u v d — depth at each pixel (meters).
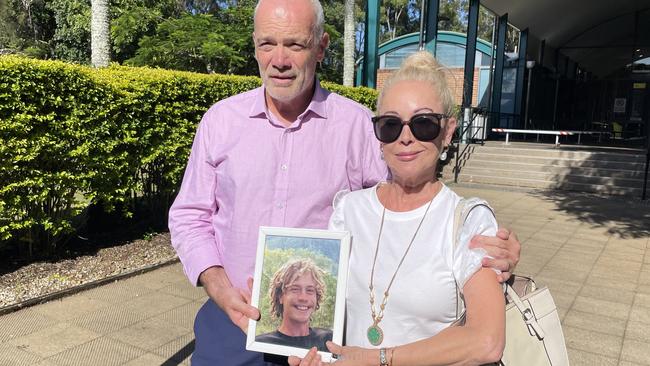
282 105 1.93
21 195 4.48
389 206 1.63
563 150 12.33
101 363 3.29
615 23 20.02
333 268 1.55
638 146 15.06
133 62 13.51
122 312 4.09
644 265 5.75
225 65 13.83
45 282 4.48
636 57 20.05
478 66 19.52
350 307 1.61
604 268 5.62
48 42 19.69
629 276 5.35
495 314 1.29
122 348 3.50
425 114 1.49
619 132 19.80
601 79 20.97
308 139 1.93
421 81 1.53
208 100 6.34
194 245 1.94
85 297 4.36
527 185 11.60
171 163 6.06
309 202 1.91
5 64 4.16
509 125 18.70
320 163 1.92
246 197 1.92
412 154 1.52
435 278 1.46
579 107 21.77
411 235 1.53
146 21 16.33
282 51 1.77
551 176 11.51
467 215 1.47
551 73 21.77
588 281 5.18
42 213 4.70
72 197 4.93
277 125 1.93
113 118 5.16
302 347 1.54
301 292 1.56
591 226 7.75
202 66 13.86
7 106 4.18
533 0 15.43
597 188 10.91
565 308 4.46
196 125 6.21
